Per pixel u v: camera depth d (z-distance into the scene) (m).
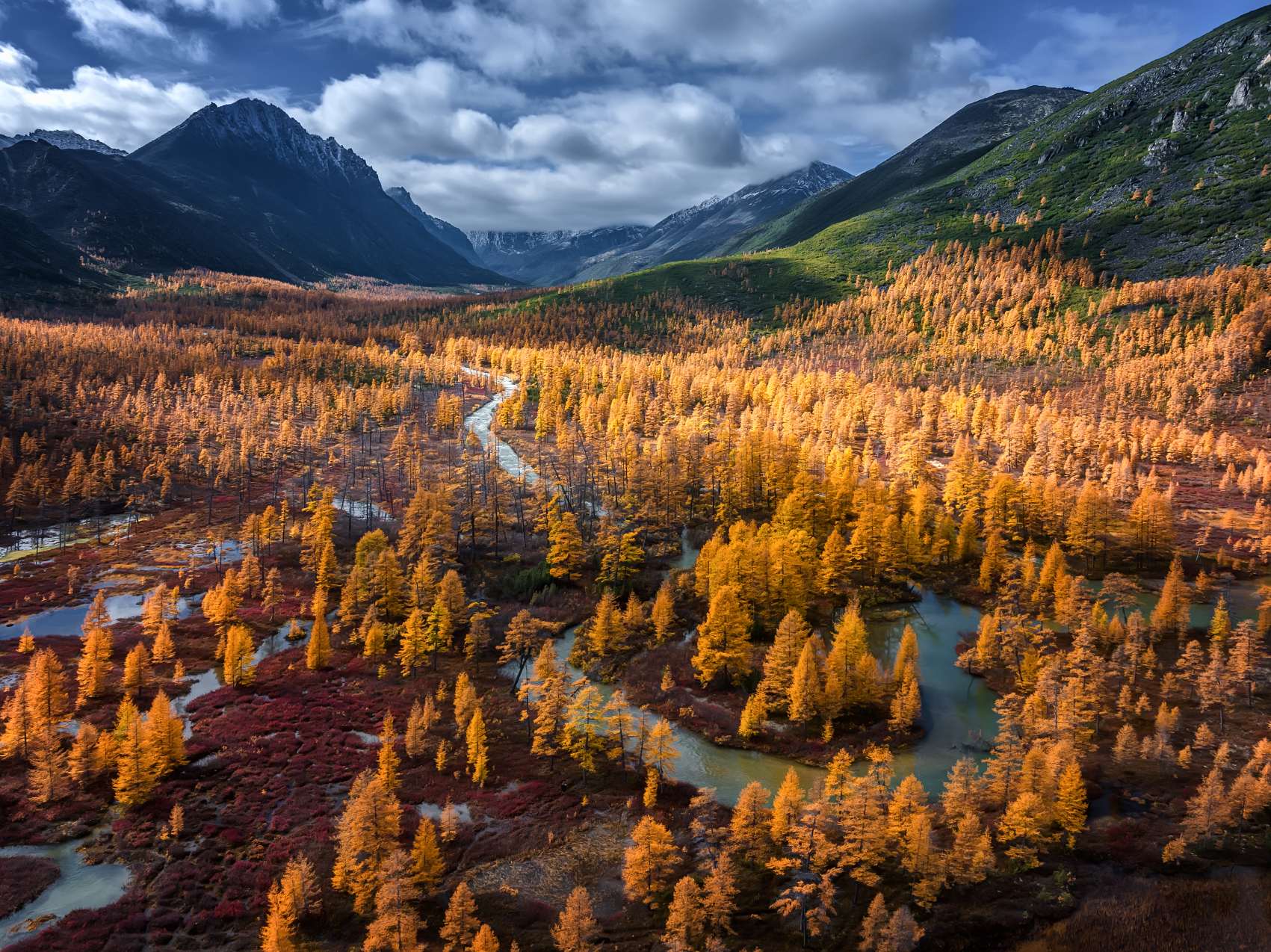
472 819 55.03
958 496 125.12
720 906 43.31
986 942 42.09
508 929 44.22
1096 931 42.34
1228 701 66.50
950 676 78.25
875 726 67.69
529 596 99.25
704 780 60.72
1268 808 50.09
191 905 45.50
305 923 44.38
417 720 63.56
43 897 45.50
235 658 74.00
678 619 90.69
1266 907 43.09
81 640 86.31
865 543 99.69
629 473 129.50
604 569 102.00
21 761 59.44
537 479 151.88
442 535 108.38
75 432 168.38
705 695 74.12
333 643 86.06
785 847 49.84
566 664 81.56
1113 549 108.06
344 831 47.50
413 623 78.69
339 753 63.34
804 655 67.12
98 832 51.88
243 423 189.50
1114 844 49.28
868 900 45.91
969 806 51.12
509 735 67.25
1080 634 73.62
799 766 62.91
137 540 123.88
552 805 56.84
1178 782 55.69
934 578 103.81
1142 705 66.00
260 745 63.78
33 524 129.62
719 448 140.62
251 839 51.94
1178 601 82.69
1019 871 47.53
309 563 108.38
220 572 109.31
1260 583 96.31
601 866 50.09
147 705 70.00
